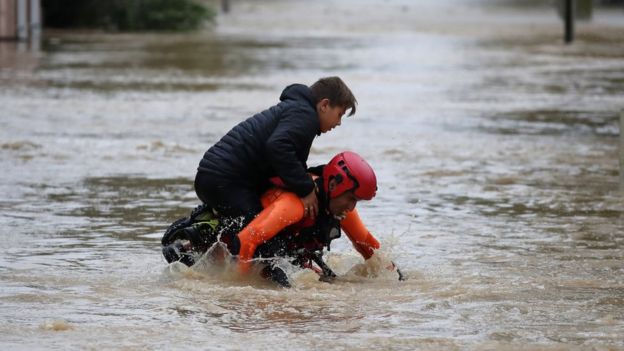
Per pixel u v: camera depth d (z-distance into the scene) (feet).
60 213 67.05
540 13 380.17
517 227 64.80
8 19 235.20
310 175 50.98
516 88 155.22
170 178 80.74
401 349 38.93
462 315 44.06
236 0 444.96
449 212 69.72
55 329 41.16
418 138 104.88
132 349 38.52
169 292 47.73
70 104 126.00
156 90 143.84
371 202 72.84
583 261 55.16
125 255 55.57
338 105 51.19
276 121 50.85
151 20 289.33
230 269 50.29
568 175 85.25
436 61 199.72
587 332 41.45
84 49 218.59
